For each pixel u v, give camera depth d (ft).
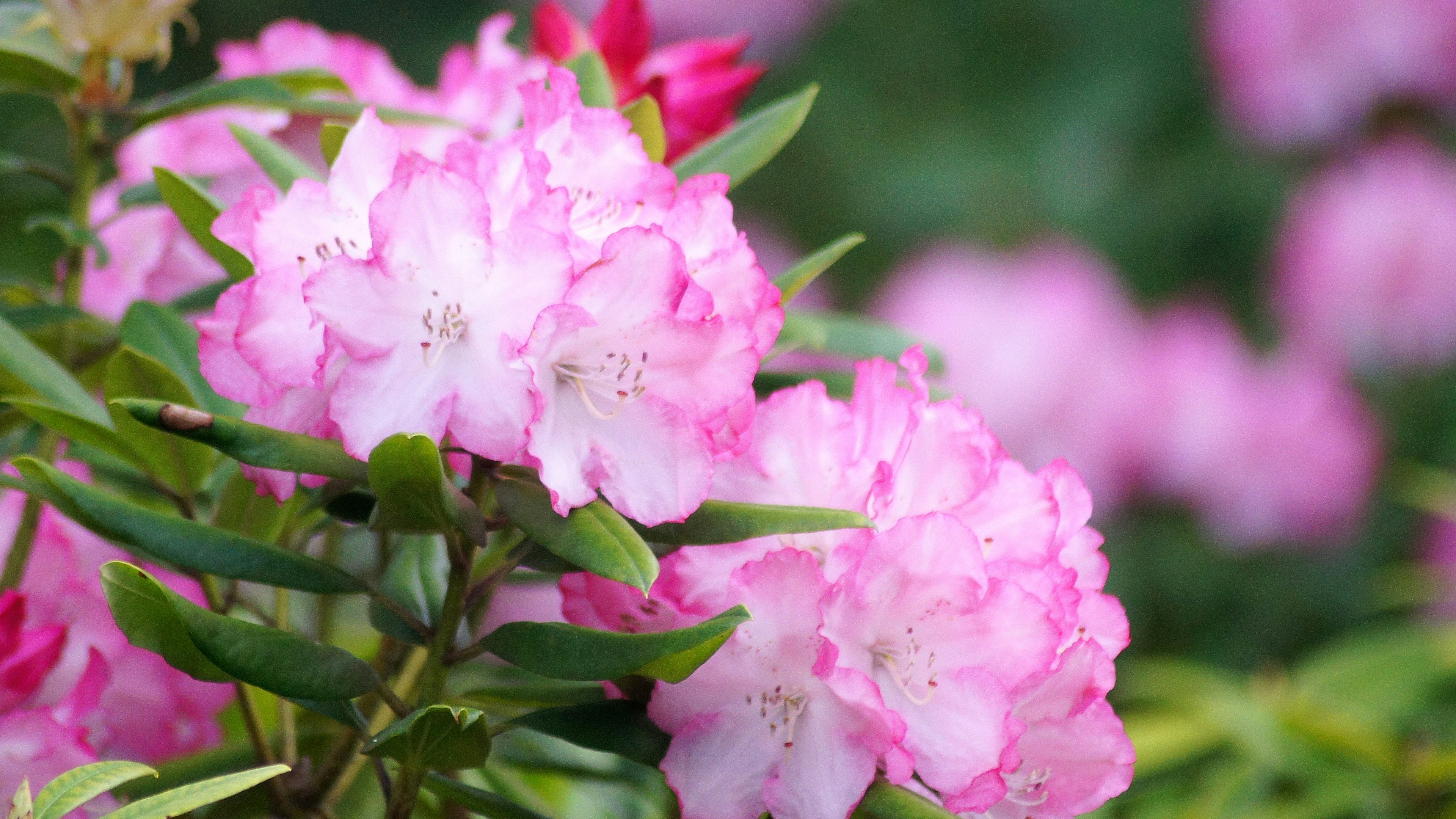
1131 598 9.98
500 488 4.75
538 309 4.66
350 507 4.90
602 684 4.99
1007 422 10.13
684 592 4.83
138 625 4.72
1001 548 4.89
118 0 5.21
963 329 10.27
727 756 4.80
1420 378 10.66
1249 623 10.24
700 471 4.71
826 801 4.77
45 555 5.14
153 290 5.53
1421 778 6.80
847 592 4.78
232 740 5.49
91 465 5.33
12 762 4.96
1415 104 10.62
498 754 5.21
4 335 5.01
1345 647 10.21
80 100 5.27
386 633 4.93
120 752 5.18
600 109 4.83
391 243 4.65
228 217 4.83
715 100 5.35
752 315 4.77
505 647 4.76
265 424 4.75
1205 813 7.00
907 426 4.87
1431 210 10.32
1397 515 10.50
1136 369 10.19
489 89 5.46
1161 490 10.25
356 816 5.32
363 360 4.66
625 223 4.80
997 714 4.79
